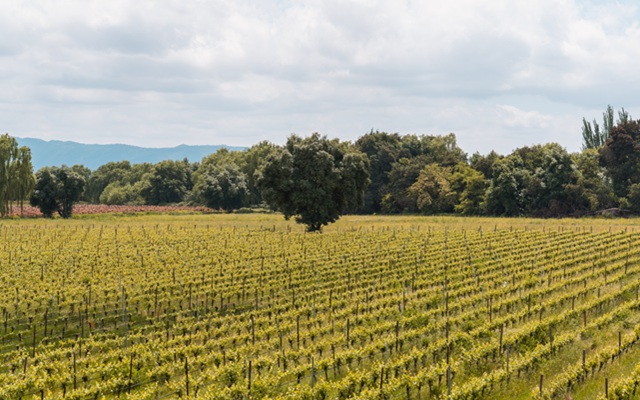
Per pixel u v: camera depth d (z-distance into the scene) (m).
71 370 23.25
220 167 138.12
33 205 99.31
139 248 55.88
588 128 143.12
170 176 160.75
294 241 61.16
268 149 139.38
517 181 103.94
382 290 38.19
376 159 134.25
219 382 22.28
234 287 38.78
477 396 21.20
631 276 41.03
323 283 41.03
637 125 100.38
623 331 28.23
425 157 131.88
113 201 155.00
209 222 88.44
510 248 56.00
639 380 21.23
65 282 40.25
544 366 24.02
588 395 21.50
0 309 33.84
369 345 25.14
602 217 93.06
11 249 54.47
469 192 110.25
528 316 31.31
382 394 20.81
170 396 21.66
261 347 26.17
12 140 95.31
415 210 121.62
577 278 40.22
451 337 25.89
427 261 49.56
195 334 29.58
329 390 20.81
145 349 25.47
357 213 131.50
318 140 73.94
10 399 20.61
